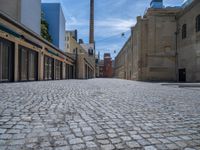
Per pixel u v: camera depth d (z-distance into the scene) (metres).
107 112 5.98
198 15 29.98
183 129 4.48
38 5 29.03
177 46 37.72
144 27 39.75
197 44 30.20
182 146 3.52
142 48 39.62
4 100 7.30
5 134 3.92
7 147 3.35
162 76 38.03
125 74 61.22
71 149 3.32
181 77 36.03
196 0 30.28
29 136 3.85
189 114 5.94
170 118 5.43
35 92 9.88
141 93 11.34
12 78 16.98
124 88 14.80
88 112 5.91
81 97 8.91
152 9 38.72
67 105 6.86
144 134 4.11
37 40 22.14
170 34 38.41
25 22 23.83
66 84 17.34
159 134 4.12
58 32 40.56
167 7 38.75
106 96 9.55
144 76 39.38
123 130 4.32
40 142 3.58
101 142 3.63
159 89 14.55
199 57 29.61
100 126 4.57
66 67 37.41
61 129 4.29
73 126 4.51
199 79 29.53
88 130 4.26
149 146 3.50
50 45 26.94
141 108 6.71
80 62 45.09
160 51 38.56
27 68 20.02
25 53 19.47
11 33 16.30
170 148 3.43
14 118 5.01
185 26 34.66
